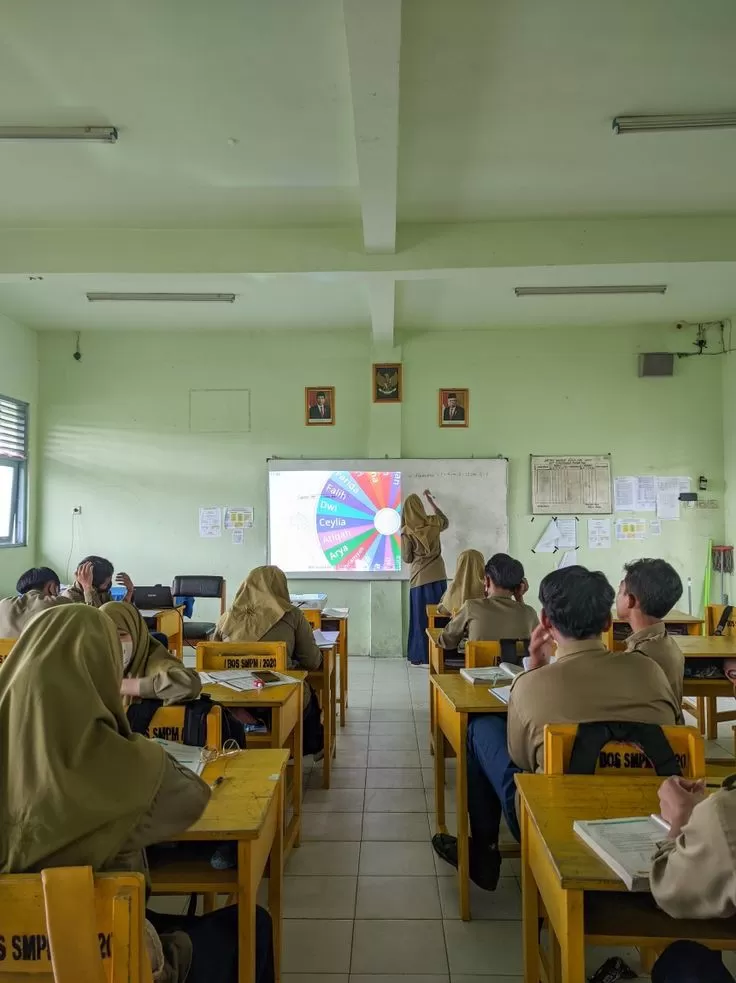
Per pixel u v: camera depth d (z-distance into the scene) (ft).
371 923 7.51
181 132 11.12
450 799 10.97
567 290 19.17
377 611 22.62
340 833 9.77
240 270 15.17
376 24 7.79
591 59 9.27
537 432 22.89
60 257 15.16
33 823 3.43
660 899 3.66
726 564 21.97
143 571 22.98
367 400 23.08
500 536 22.65
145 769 3.77
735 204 14.11
